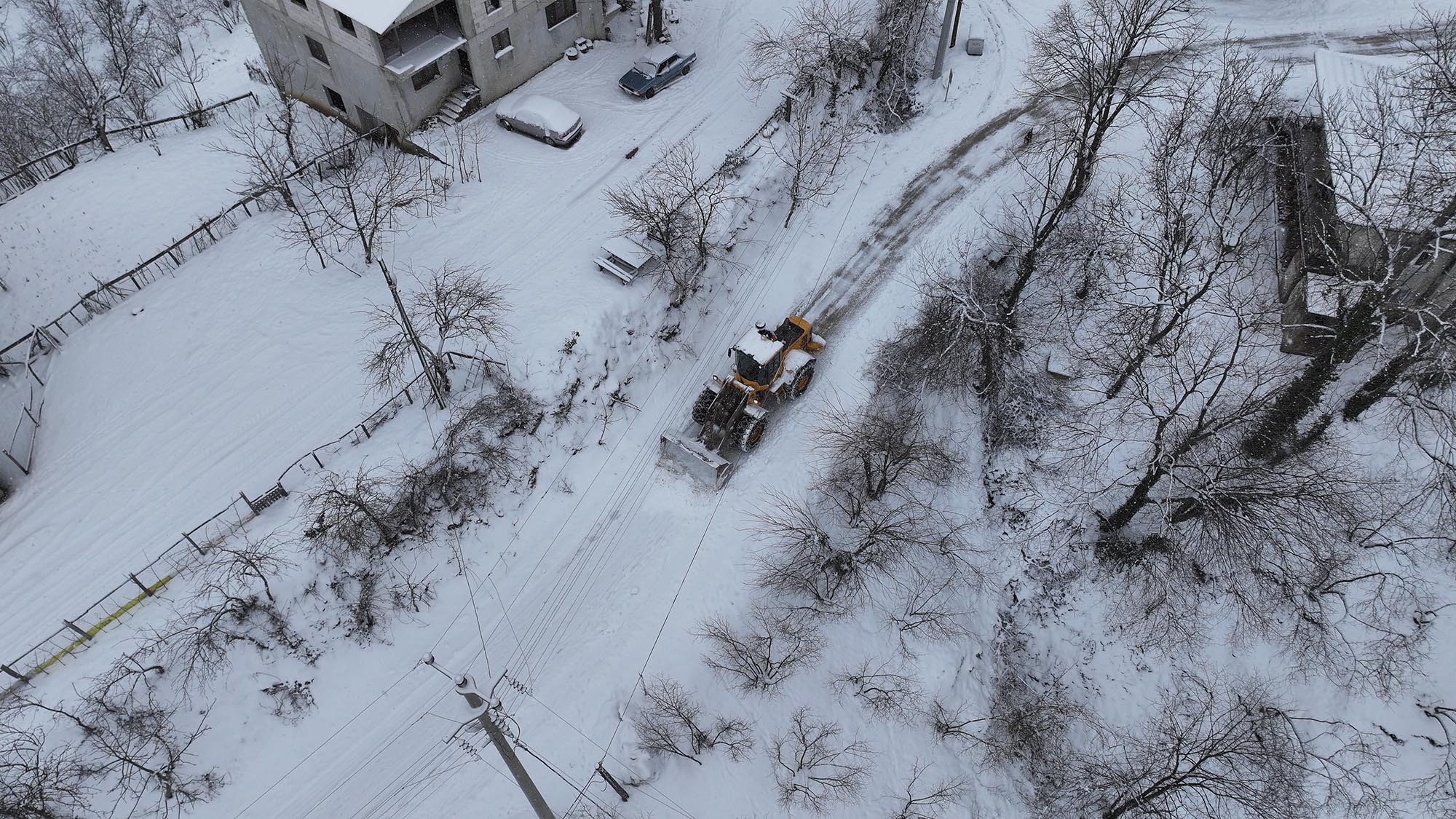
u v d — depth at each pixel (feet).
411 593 86.79
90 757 74.54
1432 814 79.77
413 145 122.52
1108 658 92.73
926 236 118.32
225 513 89.45
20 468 97.19
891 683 85.05
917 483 98.43
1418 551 90.79
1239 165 111.45
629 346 104.58
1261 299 106.73
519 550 92.38
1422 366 87.40
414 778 78.59
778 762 79.51
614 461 98.84
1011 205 119.96
